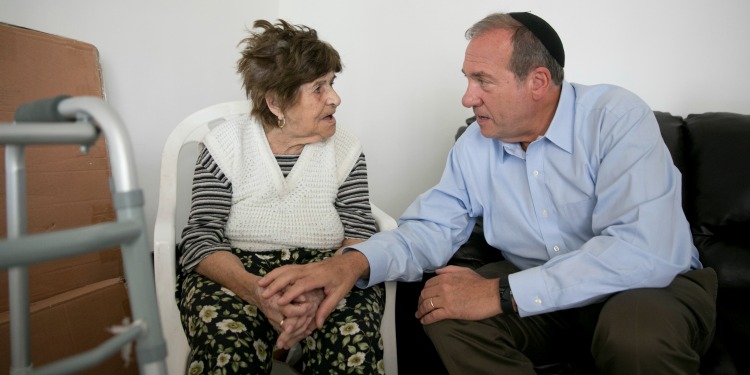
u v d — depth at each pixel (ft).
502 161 3.96
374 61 6.42
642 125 3.26
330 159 3.88
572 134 3.55
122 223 1.52
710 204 3.92
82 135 1.56
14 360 1.98
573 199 3.56
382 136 6.57
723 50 4.95
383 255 3.51
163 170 3.80
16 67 3.55
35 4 4.04
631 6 5.18
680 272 3.12
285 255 3.68
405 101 6.34
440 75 6.09
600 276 2.91
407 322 3.78
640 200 3.04
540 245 3.77
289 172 3.77
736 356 3.28
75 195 3.86
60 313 3.58
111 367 3.92
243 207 3.67
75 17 4.34
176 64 5.33
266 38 3.60
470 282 3.29
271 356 3.20
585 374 3.20
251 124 3.82
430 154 6.34
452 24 5.92
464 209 4.21
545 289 2.99
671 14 5.05
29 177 3.57
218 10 5.80
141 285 1.58
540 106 3.51
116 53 4.71
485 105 3.51
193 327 3.00
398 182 6.61
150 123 5.12
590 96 3.61
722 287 3.82
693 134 4.15
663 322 2.62
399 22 6.18
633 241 2.93
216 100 5.93
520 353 3.12
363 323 3.19
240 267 3.21
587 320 3.21
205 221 3.55
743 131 3.95
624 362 2.64
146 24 4.96
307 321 3.00
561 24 5.51
